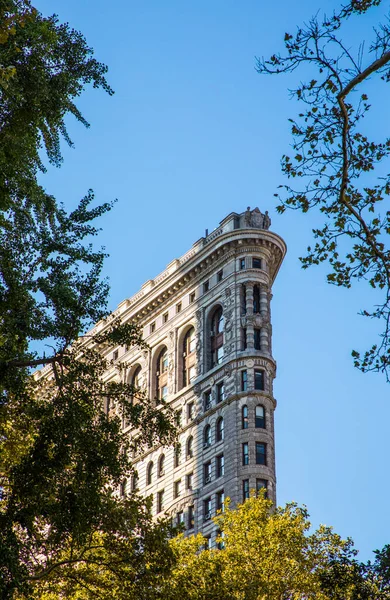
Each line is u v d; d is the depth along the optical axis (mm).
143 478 125438
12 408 43625
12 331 41781
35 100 43594
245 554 65438
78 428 40781
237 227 128500
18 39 42594
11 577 38688
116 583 45438
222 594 51906
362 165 35125
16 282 42062
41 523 43000
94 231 44250
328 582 63906
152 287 139125
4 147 43312
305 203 35781
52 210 44719
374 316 34312
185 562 61188
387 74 33156
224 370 119688
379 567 62062
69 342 42719
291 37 33531
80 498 40344
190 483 117750
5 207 42906
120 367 44156
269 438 113375
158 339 133750
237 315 121562
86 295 42938
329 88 33969
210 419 118812
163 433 44094
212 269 128750
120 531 44750
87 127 47281
